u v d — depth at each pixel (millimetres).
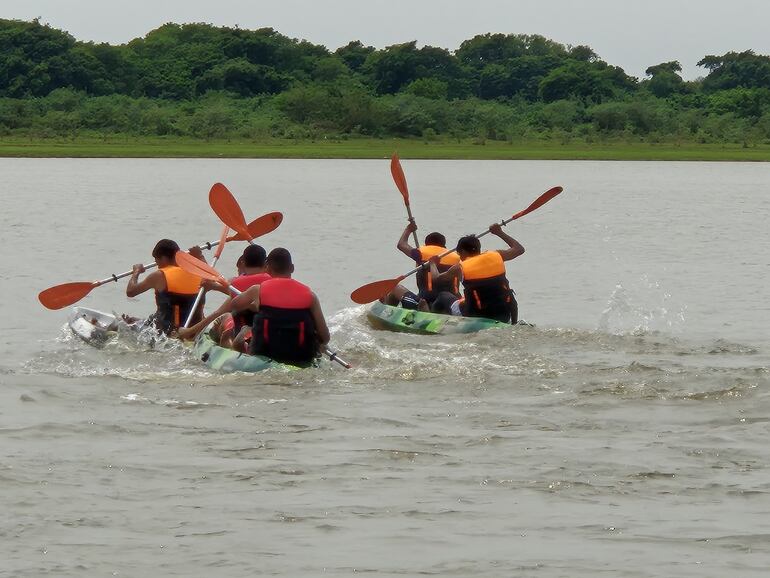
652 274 40156
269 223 29469
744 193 89188
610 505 13547
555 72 196375
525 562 11781
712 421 17609
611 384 20250
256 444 16172
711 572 11523
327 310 30875
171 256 25078
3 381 20500
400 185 31375
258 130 157375
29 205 67000
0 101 161250
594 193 88312
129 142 148250
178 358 22578
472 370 21594
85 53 191000
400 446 16062
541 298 34344
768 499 13719
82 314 26688
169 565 11680
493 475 14695
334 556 11930
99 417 17734
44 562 11711
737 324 29234
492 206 73250
